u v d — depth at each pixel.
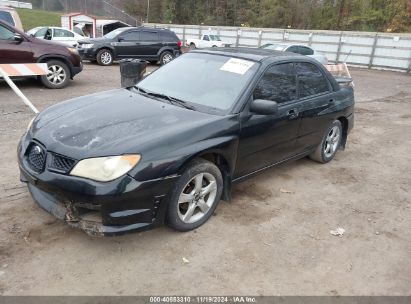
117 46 16.25
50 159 3.08
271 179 5.03
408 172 5.78
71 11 49.94
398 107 11.23
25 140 3.47
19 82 10.58
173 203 3.30
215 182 3.69
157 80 4.51
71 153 3.00
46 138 3.22
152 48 16.98
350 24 42.53
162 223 3.30
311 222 4.02
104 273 2.98
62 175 2.97
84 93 9.68
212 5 51.88
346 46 25.45
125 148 3.01
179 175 3.23
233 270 3.14
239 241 3.54
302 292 2.97
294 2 45.22
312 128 4.99
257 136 4.02
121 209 2.99
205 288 2.92
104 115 3.54
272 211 4.16
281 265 3.26
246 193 4.54
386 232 3.96
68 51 10.05
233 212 4.05
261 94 4.09
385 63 24.11
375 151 6.72
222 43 28.56
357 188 5.02
